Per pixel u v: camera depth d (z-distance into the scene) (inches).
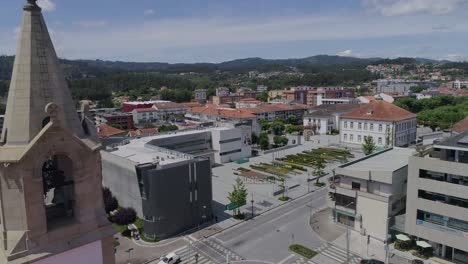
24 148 613.3
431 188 1996.8
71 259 674.8
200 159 2642.7
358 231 2383.1
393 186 2239.2
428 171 2016.5
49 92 647.1
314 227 2496.3
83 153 672.4
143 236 2425.0
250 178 3671.3
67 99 676.1
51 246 645.9
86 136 703.1
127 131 5521.7
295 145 5275.6
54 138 626.5
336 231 2422.5
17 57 632.4
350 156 4522.6
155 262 2086.6
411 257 2062.0
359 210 2361.0
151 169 2409.0
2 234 629.6
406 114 5083.7
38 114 632.4
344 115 5329.7
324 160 4360.2
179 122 7386.8
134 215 2576.3
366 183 2335.1
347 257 2080.5
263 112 7278.5
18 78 626.8
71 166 707.4
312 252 2146.9
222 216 2736.2
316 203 2955.2
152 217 2379.4
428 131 5969.5
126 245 2308.1
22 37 633.0
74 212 699.4
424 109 7071.9
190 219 2541.8
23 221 619.8
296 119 7185.0
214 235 2421.3
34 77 631.8
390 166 2409.0
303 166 4153.5
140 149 3129.9
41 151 616.4
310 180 3592.5
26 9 634.2
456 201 1929.1
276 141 5315.0
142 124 7475.4
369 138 4429.1
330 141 5511.8
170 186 2413.9
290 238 2340.1
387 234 2239.2
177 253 2188.7
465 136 2079.2
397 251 2130.9
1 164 599.2
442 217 1985.7
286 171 3929.6
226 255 2144.4
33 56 633.6
